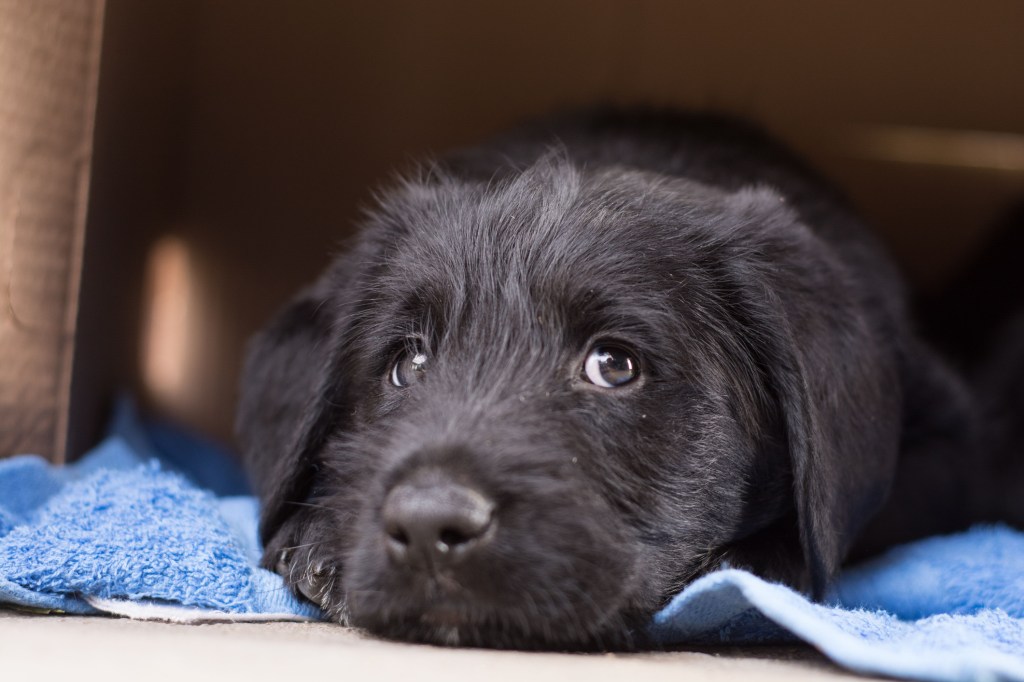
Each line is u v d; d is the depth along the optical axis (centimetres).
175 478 53
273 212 91
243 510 55
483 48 98
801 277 51
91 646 38
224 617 45
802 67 100
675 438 48
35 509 52
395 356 50
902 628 44
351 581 44
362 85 95
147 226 75
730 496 49
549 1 98
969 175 109
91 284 62
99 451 61
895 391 54
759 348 50
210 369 88
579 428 46
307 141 93
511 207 51
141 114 69
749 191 54
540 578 42
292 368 55
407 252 52
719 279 50
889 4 98
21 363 54
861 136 104
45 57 54
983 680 37
